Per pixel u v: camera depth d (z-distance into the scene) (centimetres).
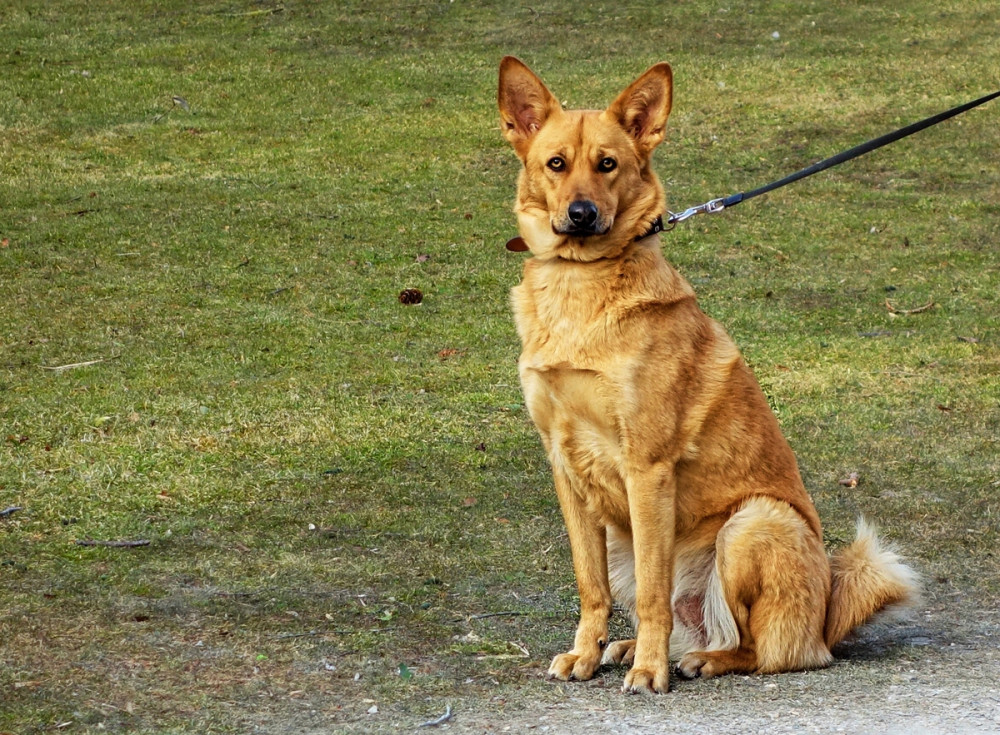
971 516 966
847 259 1795
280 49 2789
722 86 2572
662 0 3170
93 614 707
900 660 676
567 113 707
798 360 1403
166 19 2988
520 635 716
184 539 857
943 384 1323
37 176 1997
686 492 677
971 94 2509
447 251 1786
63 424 1093
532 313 682
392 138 2295
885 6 3103
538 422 687
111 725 556
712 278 1714
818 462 1093
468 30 2945
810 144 2288
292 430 1116
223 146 2217
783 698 597
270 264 1695
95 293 1538
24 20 2917
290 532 884
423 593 782
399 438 1114
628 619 780
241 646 670
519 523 927
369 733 548
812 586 654
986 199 2042
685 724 555
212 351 1359
